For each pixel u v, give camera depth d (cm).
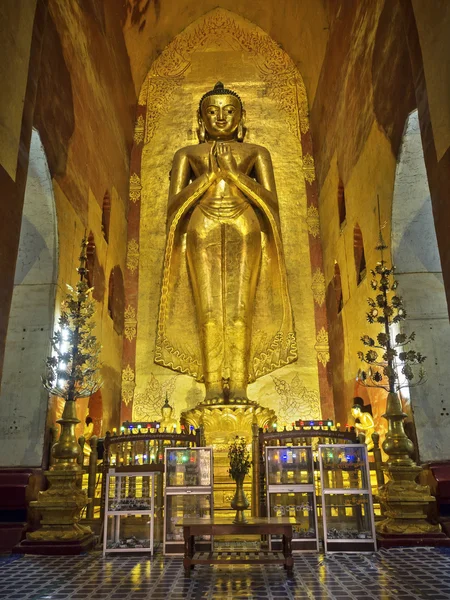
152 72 1545
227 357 1164
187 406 1220
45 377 783
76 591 495
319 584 512
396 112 866
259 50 1564
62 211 916
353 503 693
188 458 697
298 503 686
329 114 1302
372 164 991
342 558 629
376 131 968
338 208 1225
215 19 1581
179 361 1232
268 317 1250
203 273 1198
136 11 1374
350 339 1122
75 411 747
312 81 1460
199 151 1301
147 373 1253
